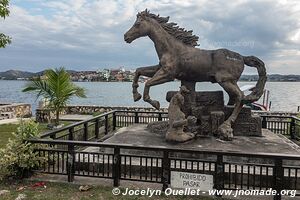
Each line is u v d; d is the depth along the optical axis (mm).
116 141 6156
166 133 6211
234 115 6527
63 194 4516
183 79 6793
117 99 30094
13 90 56219
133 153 5844
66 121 13008
